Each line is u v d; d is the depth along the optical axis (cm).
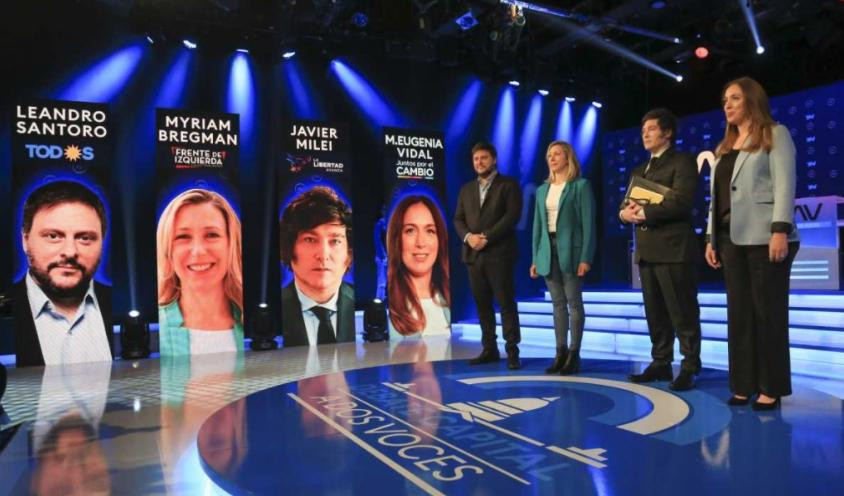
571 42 800
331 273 635
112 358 541
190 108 652
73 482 211
